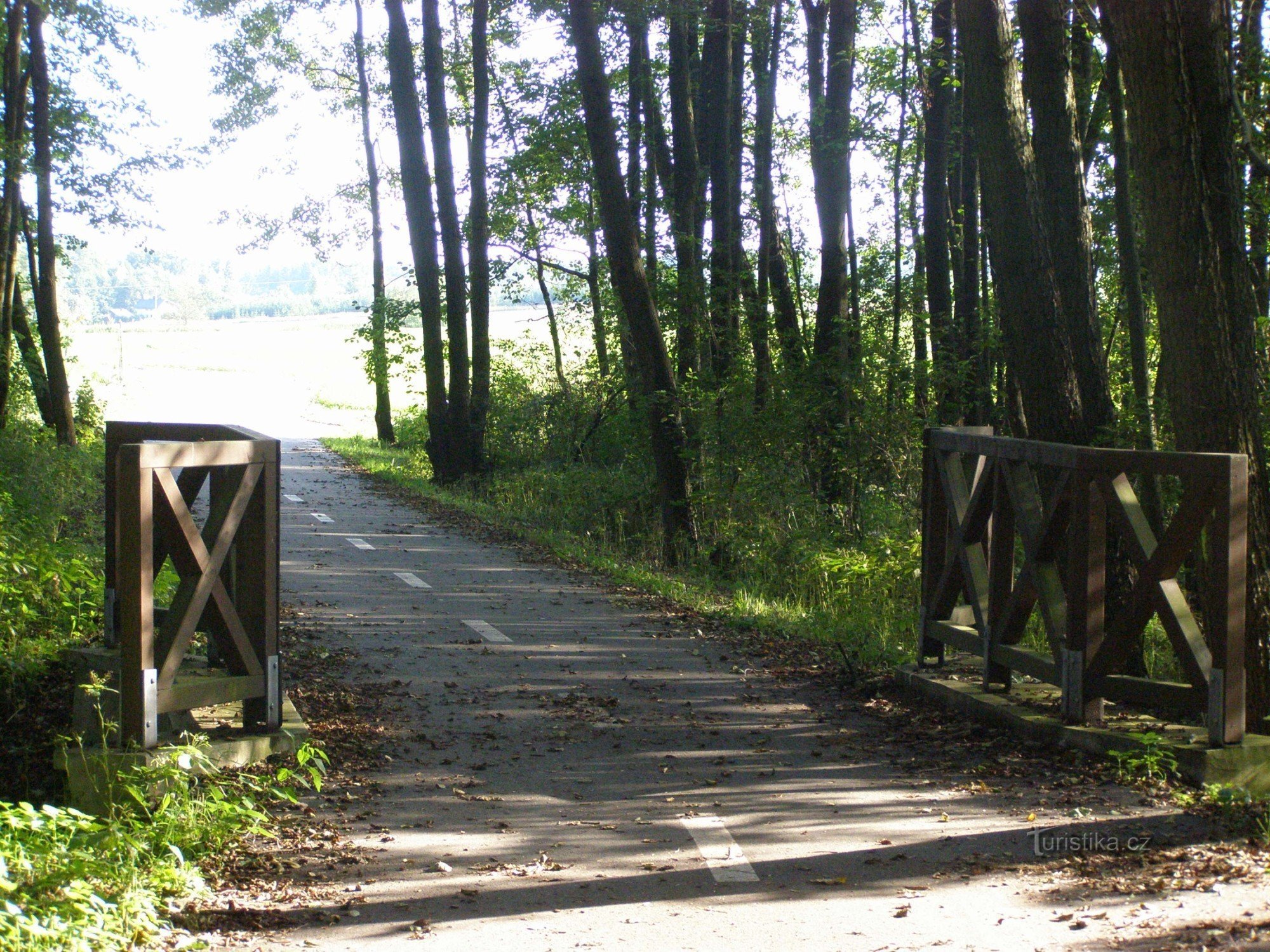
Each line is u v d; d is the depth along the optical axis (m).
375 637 10.55
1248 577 7.07
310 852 5.43
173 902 4.77
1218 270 7.08
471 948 4.40
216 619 6.61
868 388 17.25
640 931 4.55
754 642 10.73
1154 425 13.98
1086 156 17.09
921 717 7.97
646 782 6.62
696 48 25.86
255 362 91.12
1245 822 5.62
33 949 4.00
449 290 25.77
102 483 21.45
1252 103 10.87
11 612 8.98
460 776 6.70
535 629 11.18
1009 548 7.95
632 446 21.14
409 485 25.38
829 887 5.00
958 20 9.50
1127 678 6.82
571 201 29.27
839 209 18.03
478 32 25.70
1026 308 9.36
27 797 7.11
